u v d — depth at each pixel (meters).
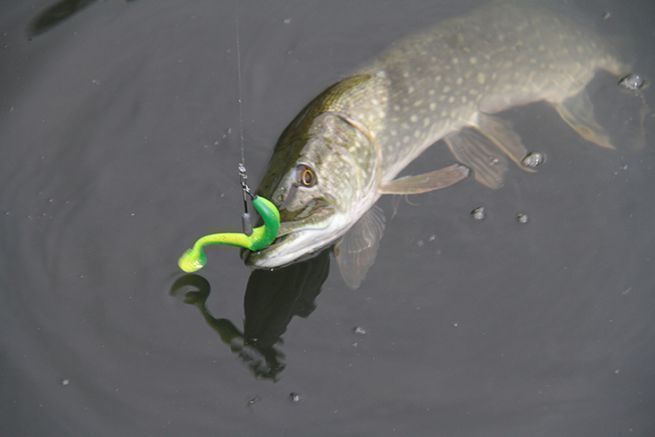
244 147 6.74
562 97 7.10
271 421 5.20
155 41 7.66
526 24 7.08
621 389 5.25
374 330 5.62
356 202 6.11
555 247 5.97
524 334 5.55
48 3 7.99
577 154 6.55
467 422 5.14
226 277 5.97
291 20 7.84
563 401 5.21
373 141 6.31
